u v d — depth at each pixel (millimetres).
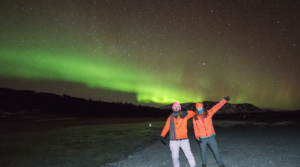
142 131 13172
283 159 5031
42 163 5418
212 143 4078
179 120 3936
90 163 5289
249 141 7930
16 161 5676
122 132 12672
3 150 7258
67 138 10109
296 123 16031
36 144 8438
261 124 16250
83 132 12797
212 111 4148
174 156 3926
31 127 16734
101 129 14742
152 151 6660
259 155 5520
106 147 7562
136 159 5582
